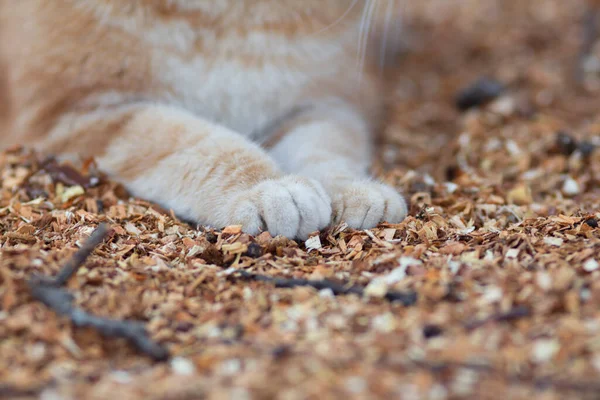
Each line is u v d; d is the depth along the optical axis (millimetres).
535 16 1106
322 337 635
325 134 805
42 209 742
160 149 761
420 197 765
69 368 625
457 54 1054
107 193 758
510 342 626
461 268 672
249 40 798
